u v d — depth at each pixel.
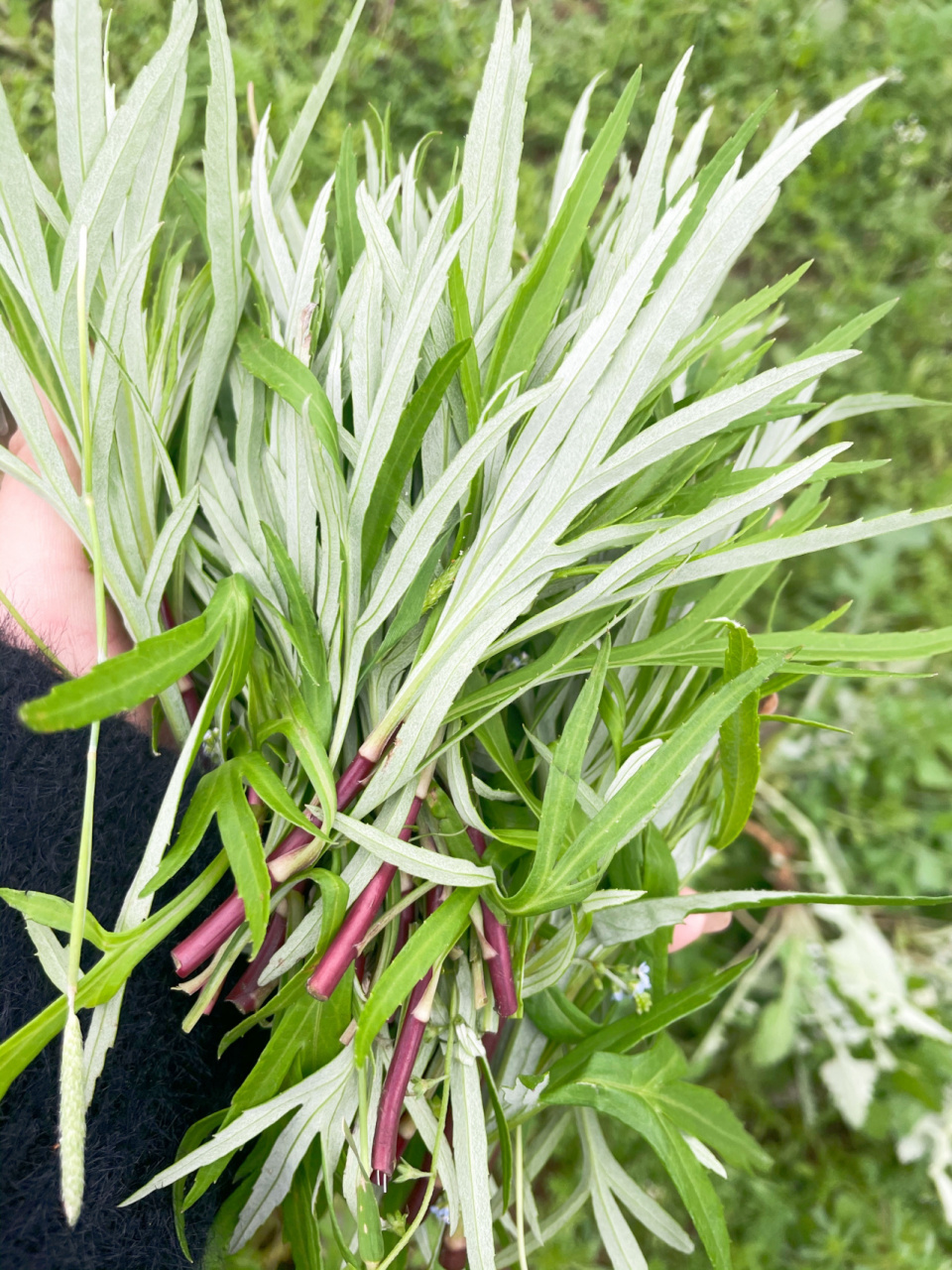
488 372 0.54
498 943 0.55
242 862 0.46
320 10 1.18
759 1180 1.12
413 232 0.58
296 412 0.53
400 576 0.51
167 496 0.63
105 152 0.44
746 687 0.47
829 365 0.46
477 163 0.51
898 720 1.20
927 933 1.20
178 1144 0.54
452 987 0.57
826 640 0.56
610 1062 0.60
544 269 0.53
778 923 1.17
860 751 1.20
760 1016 1.17
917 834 1.21
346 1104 0.54
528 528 0.50
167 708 0.59
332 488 0.50
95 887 0.53
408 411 0.49
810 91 1.25
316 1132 0.53
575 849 0.50
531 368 0.53
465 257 0.53
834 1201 1.13
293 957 0.52
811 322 1.26
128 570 0.58
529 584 0.52
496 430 0.46
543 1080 0.57
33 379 0.57
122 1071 0.52
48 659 0.59
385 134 0.69
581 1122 0.71
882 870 1.19
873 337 1.25
